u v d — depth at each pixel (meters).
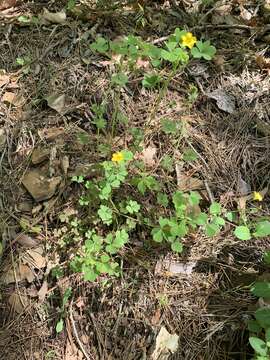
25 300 0.34
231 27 0.44
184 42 0.33
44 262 0.35
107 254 0.34
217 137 0.39
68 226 0.35
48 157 0.37
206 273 0.34
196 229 0.35
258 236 0.33
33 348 0.33
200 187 0.37
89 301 0.34
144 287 0.34
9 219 0.36
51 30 0.43
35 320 0.33
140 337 0.33
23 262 0.35
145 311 0.33
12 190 0.36
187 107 0.39
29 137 0.38
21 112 0.39
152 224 0.35
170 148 0.38
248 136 0.39
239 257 0.35
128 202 0.34
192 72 0.41
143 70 0.40
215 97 0.40
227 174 0.37
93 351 0.33
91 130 0.38
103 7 0.44
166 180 0.37
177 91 0.40
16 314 0.34
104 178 0.35
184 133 0.38
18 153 0.38
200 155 0.38
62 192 0.36
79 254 0.34
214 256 0.35
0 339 0.33
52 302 0.34
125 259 0.34
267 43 0.43
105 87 0.39
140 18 0.43
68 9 0.44
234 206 0.36
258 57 0.42
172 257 0.35
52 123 0.39
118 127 0.38
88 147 0.37
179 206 0.33
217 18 0.44
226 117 0.39
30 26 0.43
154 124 0.38
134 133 0.36
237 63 0.42
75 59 0.41
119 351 0.33
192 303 0.33
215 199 0.36
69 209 0.36
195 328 0.33
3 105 0.39
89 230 0.35
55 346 0.33
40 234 0.35
